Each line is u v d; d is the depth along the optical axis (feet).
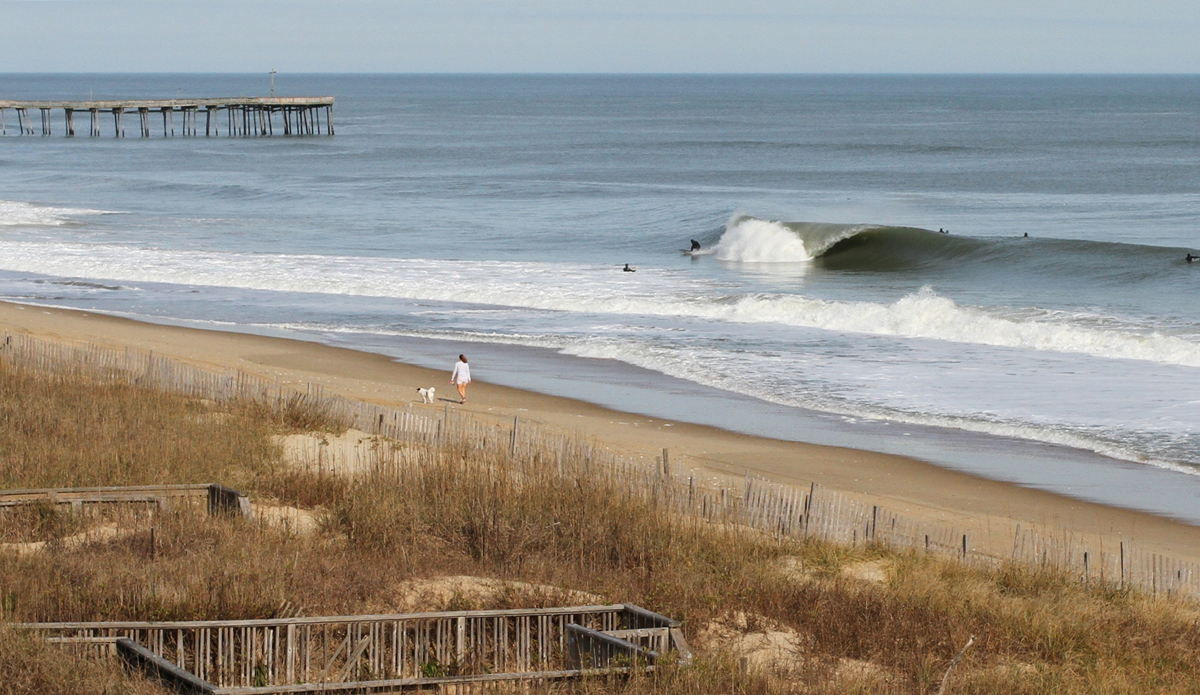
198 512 154.71
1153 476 214.07
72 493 156.46
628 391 278.05
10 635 98.53
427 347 327.26
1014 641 129.18
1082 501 201.57
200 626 105.09
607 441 231.50
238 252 508.12
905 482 211.00
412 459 188.65
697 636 124.26
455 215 651.66
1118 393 270.67
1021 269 473.67
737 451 228.43
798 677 113.39
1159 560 171.22
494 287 419.95
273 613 115.75
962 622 131.95
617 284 428.97
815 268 497.05
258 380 265.13
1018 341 327.88
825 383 284.20
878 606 133.59
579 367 303.27
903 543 167.63
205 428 207.31
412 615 109.40
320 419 223.51
